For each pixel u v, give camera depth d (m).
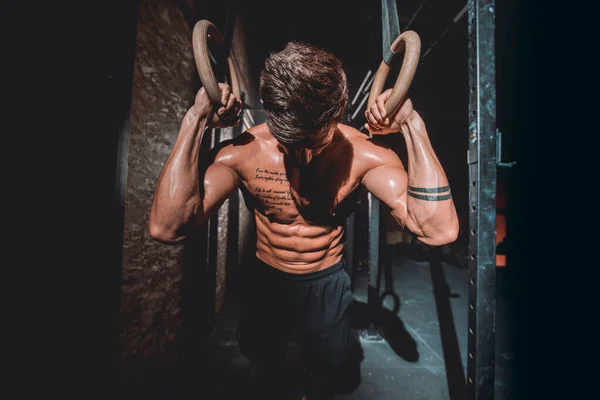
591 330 2.58
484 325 1.11
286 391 1.90
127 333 1.66
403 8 1.88
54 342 1.23
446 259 6.48
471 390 1.14
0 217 1.10
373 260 2.71
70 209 1.27
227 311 3.27
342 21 2.88
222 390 1.92
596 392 1.88
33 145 1.17
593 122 2.85
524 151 3.85
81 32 1.28
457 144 7.23
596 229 2.82
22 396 1.15
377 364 2.29
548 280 3.20
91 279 1.31
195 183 0.97
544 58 3.26
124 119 1.42
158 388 1.92
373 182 1.12
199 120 0.98
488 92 1.11
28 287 1.17
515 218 4.16
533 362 2.25
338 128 1.22
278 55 0.83
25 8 1.12
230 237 3.68
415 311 3.45
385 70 1.05
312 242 1.26
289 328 1.42
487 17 1.11
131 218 1.68
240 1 3.20
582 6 2.79
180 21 2.11
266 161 1.14
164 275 2.02
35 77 1.17
